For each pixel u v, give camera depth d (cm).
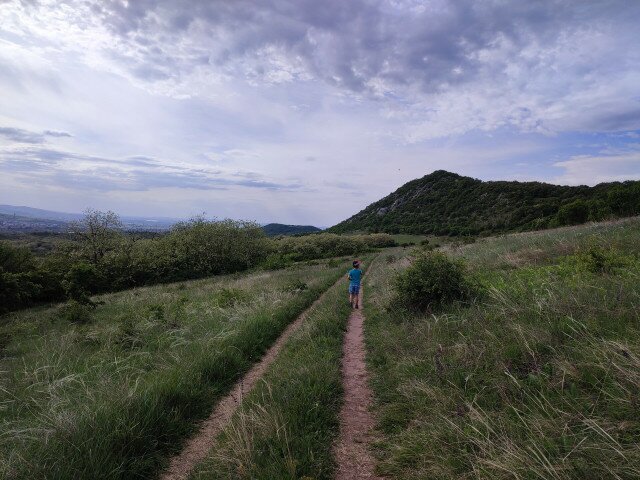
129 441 367
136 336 838
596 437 264
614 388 304
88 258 3425
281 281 1898
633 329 379
